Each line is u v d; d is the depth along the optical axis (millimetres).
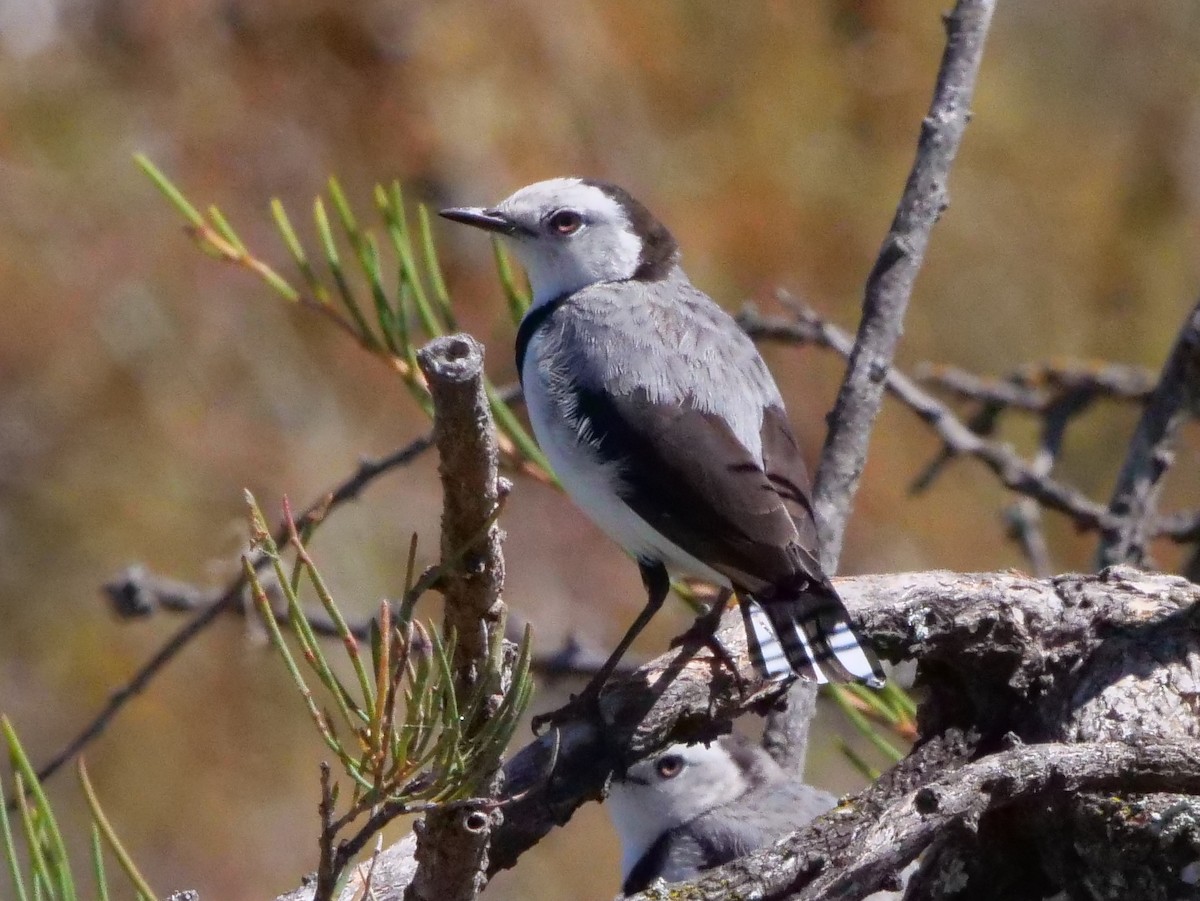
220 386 13898
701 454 6098
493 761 3535
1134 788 4258
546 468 6426
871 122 14203
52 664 13336
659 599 6320
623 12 14141
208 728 13109
